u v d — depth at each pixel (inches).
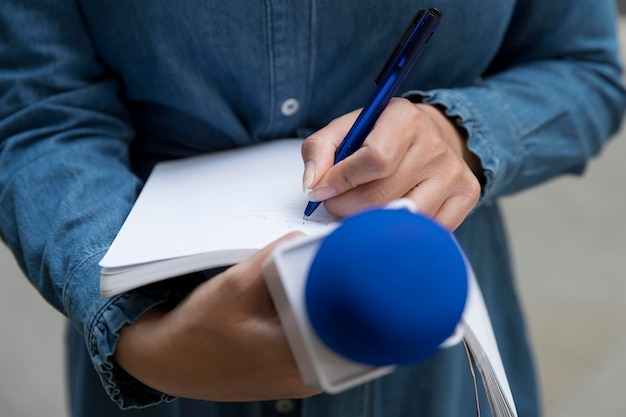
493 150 20.8
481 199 21.0
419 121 16.9
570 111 23.1
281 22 20.2
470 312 16.0
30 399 54.5
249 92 21.4
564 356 58.7
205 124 22.2
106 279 15.6
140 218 17.8
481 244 26.0
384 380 25.8
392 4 20.3
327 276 11.7
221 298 14.4
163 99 21.7
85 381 26.1
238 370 15.0
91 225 17.9
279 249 12.8
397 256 11.4
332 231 12.3
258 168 20.2
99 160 19.9
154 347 15.6
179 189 19.8
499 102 21.9
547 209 74.2
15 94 20.1
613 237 70.6
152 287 16.5
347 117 17.9
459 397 27.2
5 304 62.3
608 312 62.7
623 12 89.6
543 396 55.6
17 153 20.1
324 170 16.6
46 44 20.0
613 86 25.3
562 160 23.2
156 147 23.4
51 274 17.7
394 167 16.1
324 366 12.4
